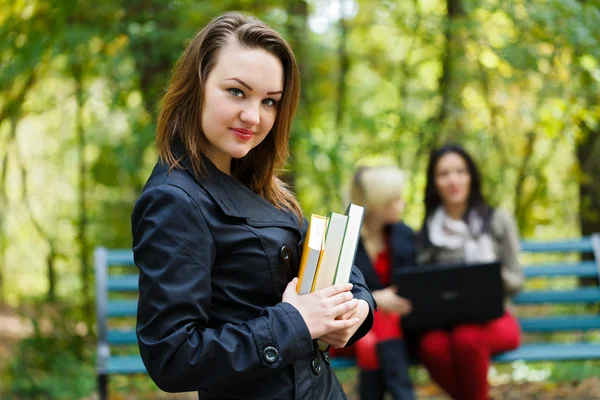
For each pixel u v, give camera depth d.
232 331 1.69
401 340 3.96
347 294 1.79
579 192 6.54
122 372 4.00
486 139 6.19
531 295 4.72
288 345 1.69
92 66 5.73
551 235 7.89
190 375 1.63
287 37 5.43
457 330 4.02
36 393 5.23
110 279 4.41
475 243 4.28
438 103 6.12
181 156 1.82
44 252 7.57
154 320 1.65
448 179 4.31
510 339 4.07
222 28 1.83
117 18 5.58
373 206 4.09
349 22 6.62
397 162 6.34
